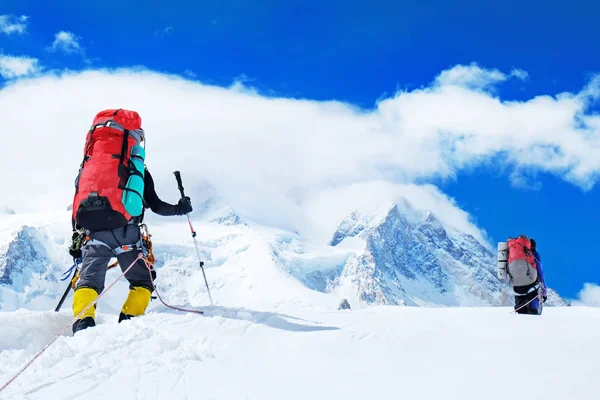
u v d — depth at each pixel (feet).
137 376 13.12
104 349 15.69
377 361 14.24
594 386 11.19
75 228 21.49
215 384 12.48
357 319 23.16
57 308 21.59
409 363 13.89
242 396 11.60
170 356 14.85
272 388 12.10
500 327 21.91
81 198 20.52
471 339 16.92
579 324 23.44
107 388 12.30
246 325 19.34
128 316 21.39
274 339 17.66
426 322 23.08
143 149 21.72
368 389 11.78
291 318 20.99
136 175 21.08
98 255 20.94
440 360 14.08
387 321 22.90
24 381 13.07
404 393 11.41
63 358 15.06
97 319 22.70
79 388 12.30
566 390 11.01
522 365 13.14
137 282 22.20
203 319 19.76
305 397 11.44
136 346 16.07
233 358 15.17
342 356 15.02
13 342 18.17
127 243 21.20
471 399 10.83
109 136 21.39
